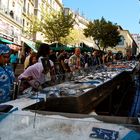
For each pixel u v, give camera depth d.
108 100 6.98
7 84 4.43
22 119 2.30
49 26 47.09
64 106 3.51
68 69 9.61
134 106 7.26
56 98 3.48
